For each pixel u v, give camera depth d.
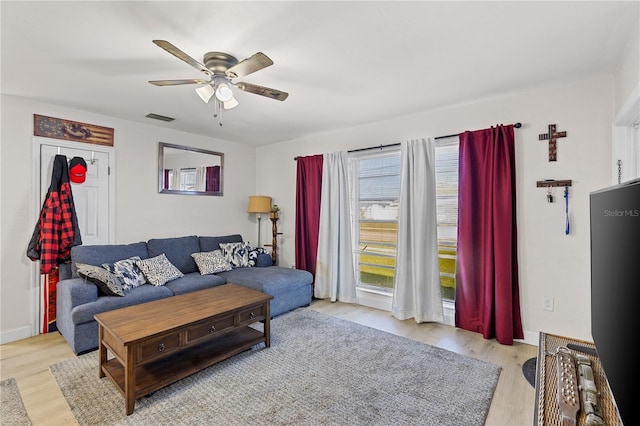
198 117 3.67
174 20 1.78
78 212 3.37
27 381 2.22
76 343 2.59
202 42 2.01
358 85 2.73
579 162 2.63
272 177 5.15
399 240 3.57
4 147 2.92
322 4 1.64
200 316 2.27
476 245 3.09
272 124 3.98
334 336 3.03
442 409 1.92
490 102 3.06
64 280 3.01
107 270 3.04
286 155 4.94
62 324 2.89
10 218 2.95
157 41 1.63
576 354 1.33
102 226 3.56
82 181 3.34
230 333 2.83
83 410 1.90
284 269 4.18
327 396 2.06
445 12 1.71
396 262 3.61
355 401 2.01
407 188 3.54
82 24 1.81
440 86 2.76
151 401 2.00
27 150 3.04
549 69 2.41
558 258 2.73
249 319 2.61
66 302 2.78
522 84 2.70
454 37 1.97
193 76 2.54
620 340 0.90
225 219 4.89
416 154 3.46
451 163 3.41
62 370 2.36
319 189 4.41
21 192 3.01
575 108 2.65
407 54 2.19
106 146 3.60
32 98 3.04
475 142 3.08
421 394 2.08
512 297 2.87
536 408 1.03
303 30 1.89
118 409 1.92
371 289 4.09
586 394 1.01
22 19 1.75
